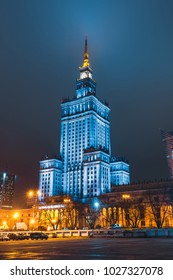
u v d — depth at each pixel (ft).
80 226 504.43
